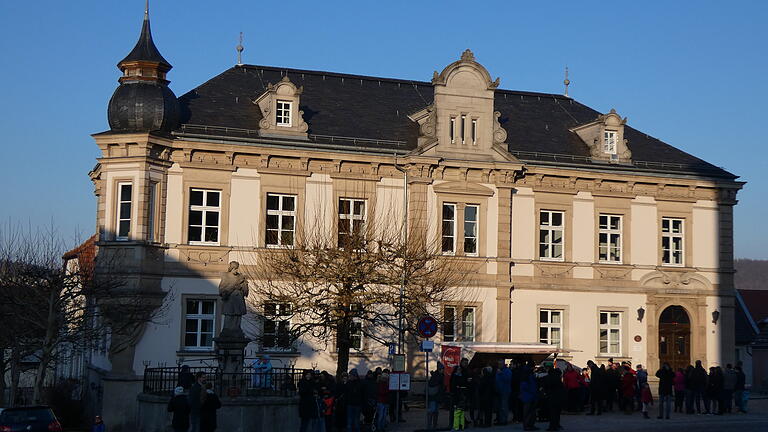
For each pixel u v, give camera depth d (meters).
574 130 51.34
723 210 50.88
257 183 44.03
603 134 49.50
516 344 38.91
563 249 48.19
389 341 43.75
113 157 42.31
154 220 42.47
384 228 43.81
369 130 46.97
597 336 48.28
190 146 42.94
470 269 46.06
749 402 46.78
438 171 46.03
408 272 40.25
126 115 42.16
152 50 43.22
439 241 45.41
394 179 45.84
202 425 26.88
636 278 49.12
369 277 39.78
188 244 42.91
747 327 56.56
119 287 41.31
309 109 47.41
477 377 33.91
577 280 48.12
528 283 47.28
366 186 45.34
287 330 39.91
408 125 48.22
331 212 44.81
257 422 30.59
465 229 46.53
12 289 41.19
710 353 50.00
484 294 46.28
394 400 35.41
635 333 48.81
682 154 51.72
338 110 48.00
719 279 50.53
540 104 53.72
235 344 32.88
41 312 40.47
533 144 49.28
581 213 48.56
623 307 48.78
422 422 35.31
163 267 42.44
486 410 33.50
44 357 39.19
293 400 31.28
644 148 51.31
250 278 42.44
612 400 39.62
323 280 40.25
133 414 41.28
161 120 42.28
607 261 48.94
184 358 42.25
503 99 53.22
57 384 55.53
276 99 44.88
